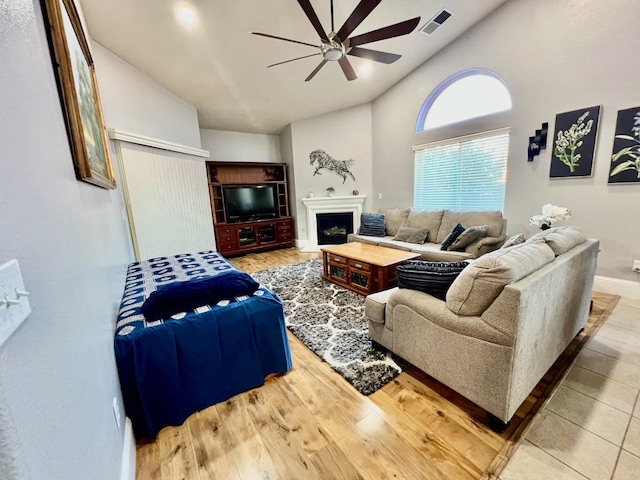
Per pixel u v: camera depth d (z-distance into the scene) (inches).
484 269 54.6
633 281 112.6
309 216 230.1
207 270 102.6
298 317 108.9
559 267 62.6
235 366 67.9
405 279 72.6
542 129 127.6
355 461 51.2
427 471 48.9
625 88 105.1
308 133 226.1
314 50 133.7
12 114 23.3
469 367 57.7
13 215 21.0
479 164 156.1
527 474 47.6
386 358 80.7
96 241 53.0
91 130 63.2
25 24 29.6
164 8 97.4
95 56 107.9
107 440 38.7
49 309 25.8
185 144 167.0
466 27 145.9
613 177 111.3
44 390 22.8
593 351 80.6
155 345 58.1
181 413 61.1
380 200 219.5
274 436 57.2
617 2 103.1
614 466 48.4
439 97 172.7
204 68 137.3
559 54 119.0
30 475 18.9
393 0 115.6
